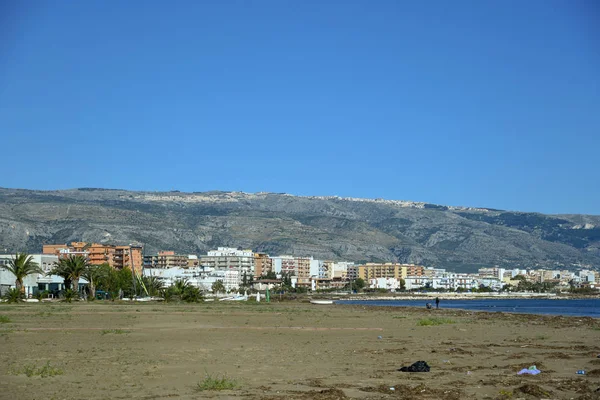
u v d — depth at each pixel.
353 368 34.78
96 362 36.78
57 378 30.91
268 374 32.53
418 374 32.56
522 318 91.44
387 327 68.94
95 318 82.44
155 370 33.69
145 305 137.25
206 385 28.34
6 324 68.19
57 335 55.00
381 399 26.02
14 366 34.78
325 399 25.83
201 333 58.62
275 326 69.50
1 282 179.62
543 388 28.36
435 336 56.53
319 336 56.25
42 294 171.88
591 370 33.38
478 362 37.34
